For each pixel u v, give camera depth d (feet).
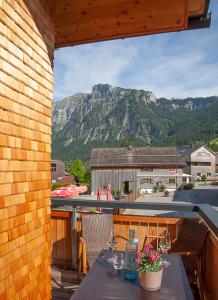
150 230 13.56
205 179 202.69
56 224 14.39
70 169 191.01
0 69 6.51
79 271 12.07
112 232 13.39
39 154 8.41
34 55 8.19
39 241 8.39
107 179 124.47
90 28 10.49
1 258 6.50
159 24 10.11
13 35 7.06
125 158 126.82
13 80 7.04
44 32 8.92
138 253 7.11
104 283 7.23
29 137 7.82
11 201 6.93
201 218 11.50
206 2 9.09
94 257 12.34
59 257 14.30
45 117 8.85
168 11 9.50
